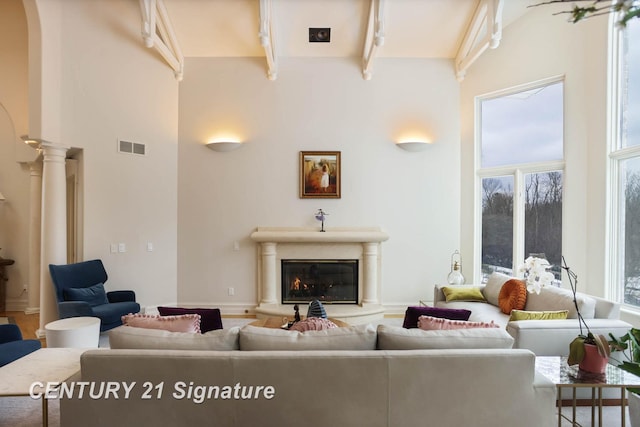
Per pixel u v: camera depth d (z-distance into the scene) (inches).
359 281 206.1
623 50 148.6
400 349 81.0
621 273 149.0
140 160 193.2
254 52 205.6
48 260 165.2
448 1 181.8
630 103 145.7
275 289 204.2
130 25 189.3
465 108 207.2
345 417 76.4
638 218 142.3
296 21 191.0
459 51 203.2
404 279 208.8
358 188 208.4
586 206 159.8
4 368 88.9
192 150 206.8
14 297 211.2
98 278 171.5
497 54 193.0
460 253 209.2
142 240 193.9
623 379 84.1
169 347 80.2
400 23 191.5
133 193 191.0
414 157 209.0
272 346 80.4
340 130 208.4
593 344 87.8
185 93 206.7
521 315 117.2
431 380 76.5
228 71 207.3
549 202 176.7
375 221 208.8
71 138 173.2
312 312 135.6
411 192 209.2
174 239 205.0
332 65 208.1
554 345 109.1
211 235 206.8
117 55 186.5
